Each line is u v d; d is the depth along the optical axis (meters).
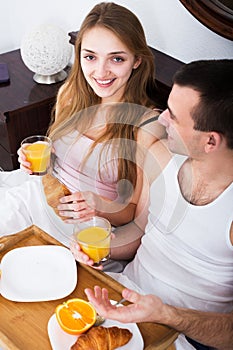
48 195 1.61
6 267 1.43
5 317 1.30
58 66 2.36
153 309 1.25
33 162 1.73
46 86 2.39
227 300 1.49
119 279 1.55
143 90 1.78
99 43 1.66
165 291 1.51
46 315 1.31
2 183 2.06
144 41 1.71
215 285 1.48
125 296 1.26
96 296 1.25
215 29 1.74
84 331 1.25
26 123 2.32
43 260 1.46
